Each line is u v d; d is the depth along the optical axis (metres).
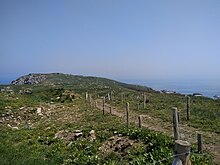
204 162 13.30
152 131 20.09
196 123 25.27
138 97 54.59
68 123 30.92
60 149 19.59
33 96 51.31
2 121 34.88
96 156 16.47
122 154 16.56
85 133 22.53
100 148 18.45
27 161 16.70
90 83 133.25
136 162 14.12
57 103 46.62
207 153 15.62
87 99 50.09
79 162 15.98
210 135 20.84
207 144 18.28
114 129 21.92
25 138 24.20
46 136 24.66
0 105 39.88
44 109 40.91
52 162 16.56
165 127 24.25
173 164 7.46
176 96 54.41
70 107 42.44
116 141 18.70
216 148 17.38
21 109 39.38
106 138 20.11
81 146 19.56
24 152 19.31
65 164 16.23
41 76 156.88
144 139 17.75
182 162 7.41
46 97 51.84
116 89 78.56
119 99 52.03
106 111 36.22
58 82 137.12
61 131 25.33
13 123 34.69
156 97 52.31
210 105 38.16
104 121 29.25
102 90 74.56
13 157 17.77
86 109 39.28
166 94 60.09
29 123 34.81
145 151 15.88
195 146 16.59
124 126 23.44
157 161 12.49
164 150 14.62
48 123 33.09
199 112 31.55
